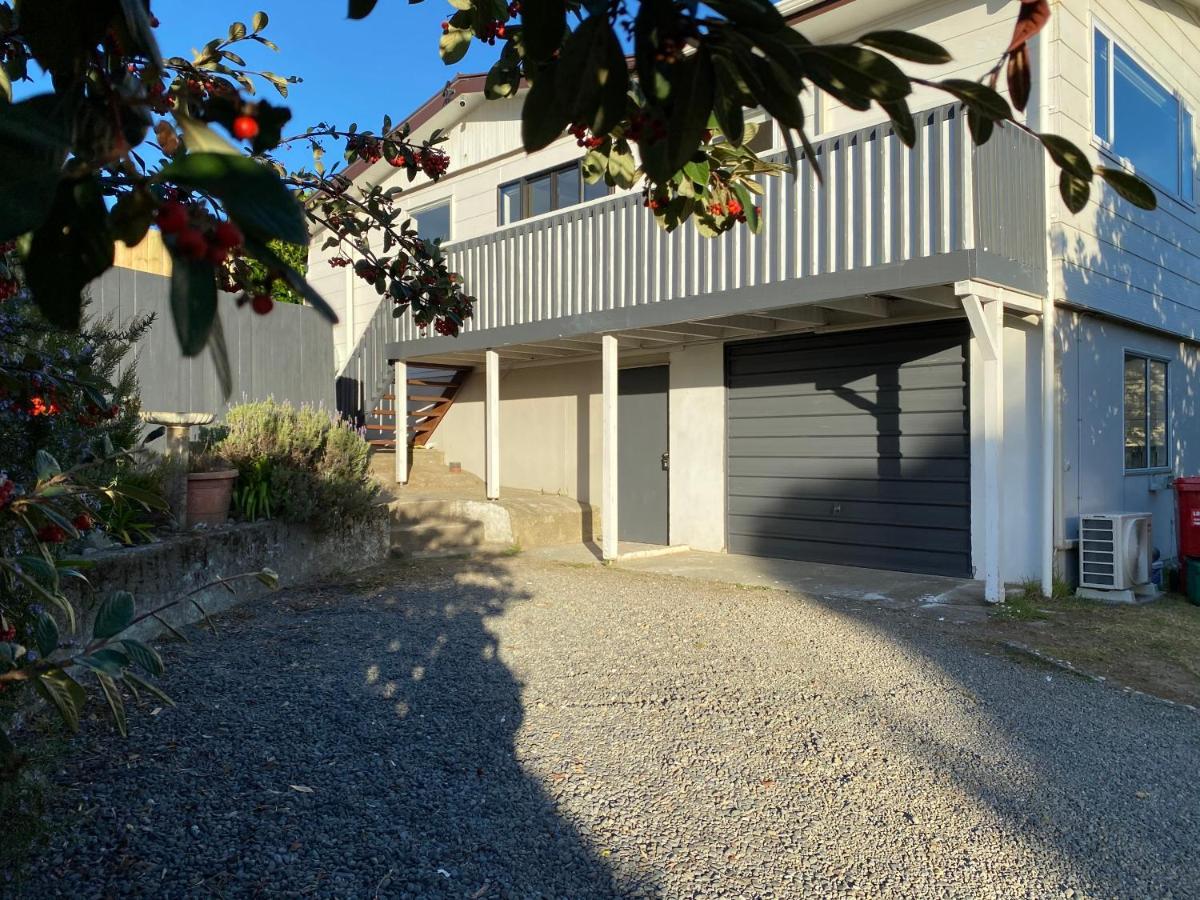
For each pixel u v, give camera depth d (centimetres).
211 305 77
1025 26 110
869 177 740
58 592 199
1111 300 885
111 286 818
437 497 1083
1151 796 362
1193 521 838
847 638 607
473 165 1338
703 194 210
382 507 885
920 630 634
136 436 555
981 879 292
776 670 524
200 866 279
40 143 87
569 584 800
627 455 1150
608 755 387
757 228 219
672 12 101
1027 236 744
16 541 255
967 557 829
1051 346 781
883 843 314
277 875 277
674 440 1085
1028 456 805
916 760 391
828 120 914
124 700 425
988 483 716
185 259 77
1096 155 840
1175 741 429
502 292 1091
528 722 424
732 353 1027
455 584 770
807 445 952
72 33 103
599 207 965
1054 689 505
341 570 815
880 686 498
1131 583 782
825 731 423
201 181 76
